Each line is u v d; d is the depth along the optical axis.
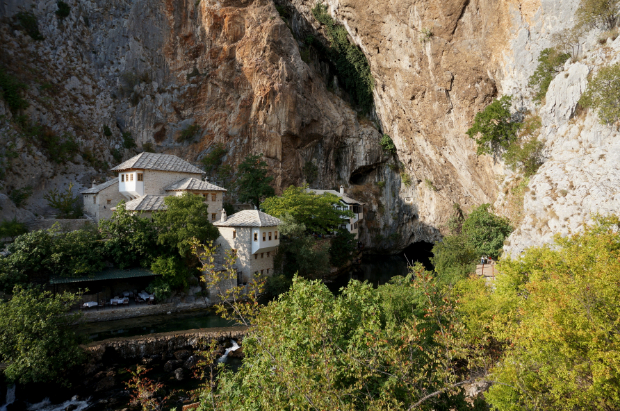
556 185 26.19
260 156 58.88
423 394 9.97
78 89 58.19
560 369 10.35
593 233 15.48
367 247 67.56
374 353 10.28
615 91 24.48
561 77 30.31
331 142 68.62
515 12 34.84
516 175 35.81
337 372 9.75
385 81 56.09
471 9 38.34
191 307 34.66
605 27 29.41
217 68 64.44
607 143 25.17
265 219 40.06
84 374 22.17
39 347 19.41
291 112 62.38
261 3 66.69
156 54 64.75
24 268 29.14
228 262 12.16
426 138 52.34
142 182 43.53
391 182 69.00
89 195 46.75
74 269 30.61
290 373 8.93
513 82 36.12
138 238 34.41
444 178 54.44
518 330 12.01
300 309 12.04
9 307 20.72
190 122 63.44
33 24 56.44
